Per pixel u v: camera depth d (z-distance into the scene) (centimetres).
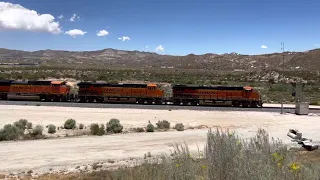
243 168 691
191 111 5150
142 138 3391
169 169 875
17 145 3020
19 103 5588
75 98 6234
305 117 4853
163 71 17262
